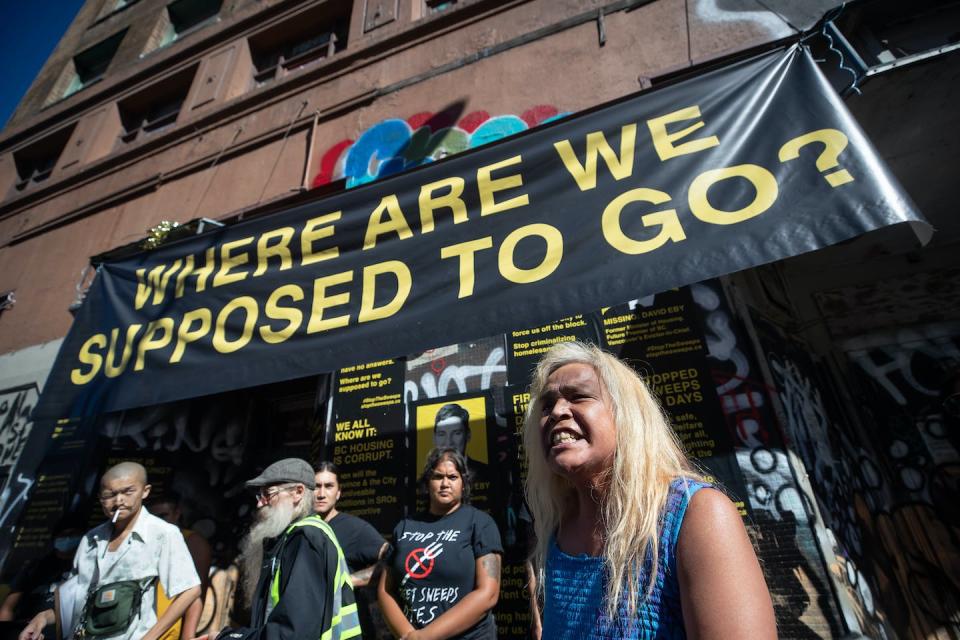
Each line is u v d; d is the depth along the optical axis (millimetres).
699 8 3908
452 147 4363
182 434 4617
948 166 3482
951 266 4121
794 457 2480
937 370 3869
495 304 2367
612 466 1039
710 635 720
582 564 1030
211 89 6891
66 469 4523
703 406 2676
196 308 3256
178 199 5926
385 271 2777
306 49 6980
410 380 3473
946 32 2904
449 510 2422
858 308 4242
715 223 2068
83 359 3494
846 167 1933
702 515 839
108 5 10555
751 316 3055
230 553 4109
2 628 3633
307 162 5125
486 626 2117
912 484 3674
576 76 4145
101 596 2305
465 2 5109
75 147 7883
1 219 7848
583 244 2314
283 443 4848
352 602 1978
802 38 2611
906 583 3309
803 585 2213
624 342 2982
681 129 2389
